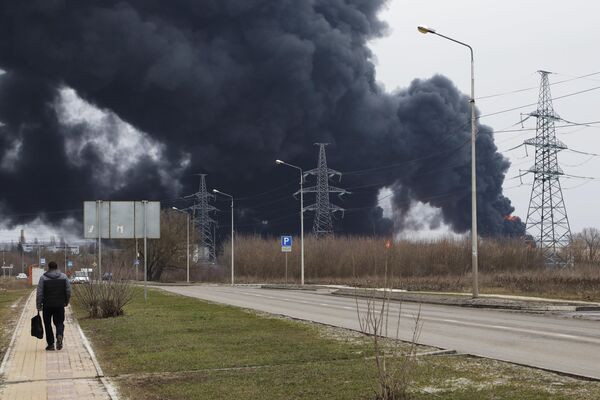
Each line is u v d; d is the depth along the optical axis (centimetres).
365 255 8281
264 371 1284
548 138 9094
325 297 4456
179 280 10769
